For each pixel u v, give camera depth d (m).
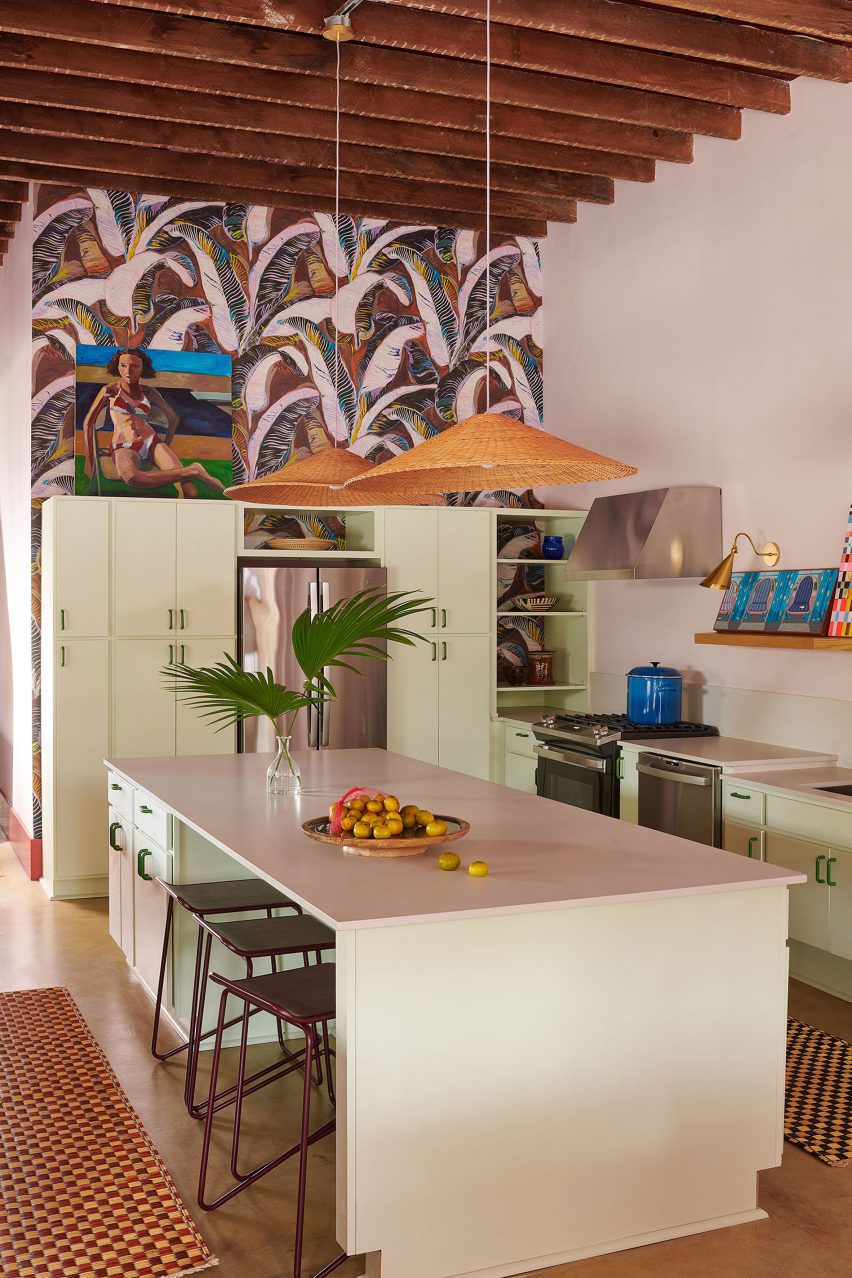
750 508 5.81
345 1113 2.61
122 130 5.68
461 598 7.00
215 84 5.18
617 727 5.99
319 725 6.59
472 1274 2.74
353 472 3.94
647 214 6.59
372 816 3.26
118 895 5.08
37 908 6.16
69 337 6.57
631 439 6.79
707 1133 3.00
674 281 6.36
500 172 6.54
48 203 6.50
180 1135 3.57
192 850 4.20
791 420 5.52
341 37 4.70
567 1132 2.83
